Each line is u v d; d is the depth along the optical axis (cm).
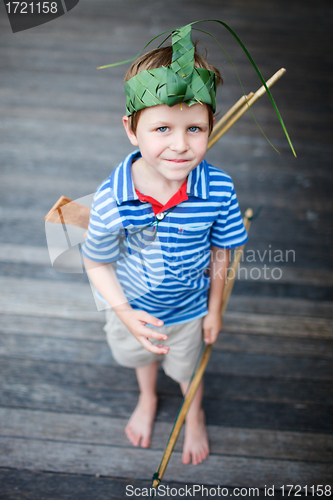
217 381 143
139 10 404
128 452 124
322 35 393
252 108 290
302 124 279
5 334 152
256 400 139
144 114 75
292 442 129
